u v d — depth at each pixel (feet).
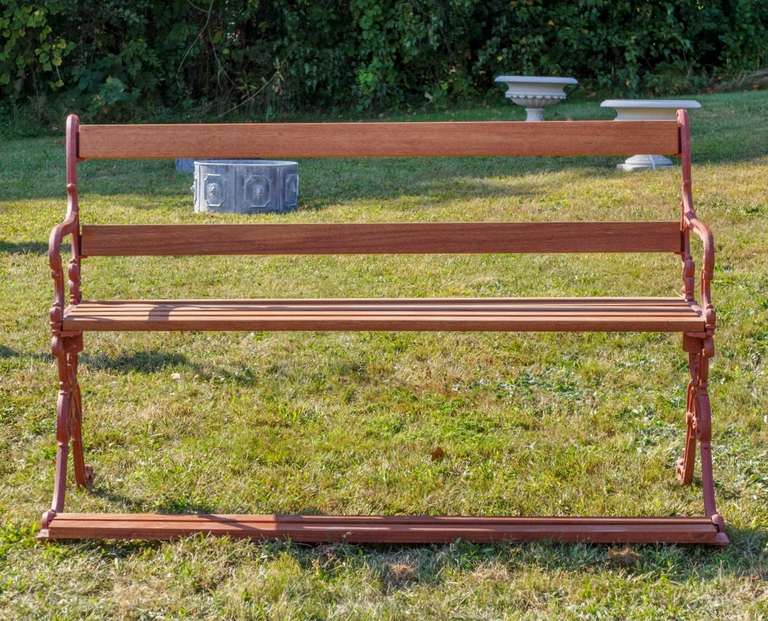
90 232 11.98
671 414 14.08
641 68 55.01
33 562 10.24
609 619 9.18
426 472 12.28
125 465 12.54
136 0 52.19
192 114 53.88
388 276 21.61
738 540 10.64
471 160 37.35
